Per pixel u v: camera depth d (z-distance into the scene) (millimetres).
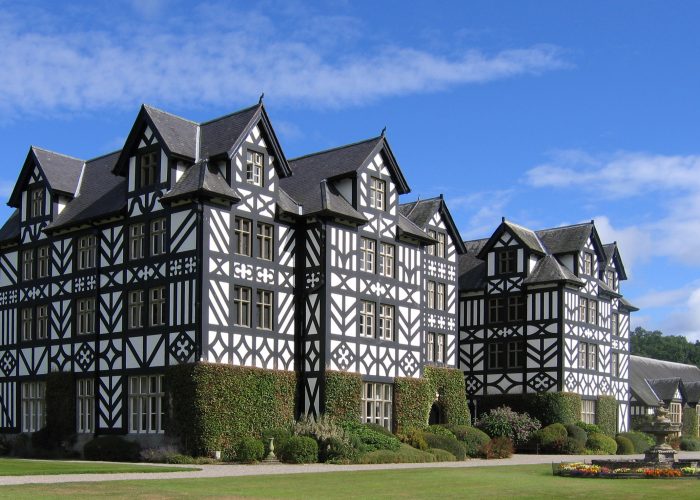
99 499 15609
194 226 29469
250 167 31406
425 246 40781
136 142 31781
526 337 44188
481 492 18516
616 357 49469
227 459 28469
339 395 31531
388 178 35375
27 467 23219
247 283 30578
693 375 68625
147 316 30688
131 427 30812
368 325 33781
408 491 18391
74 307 33750
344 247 32875
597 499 17453
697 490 19391
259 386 30250
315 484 19500
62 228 34250
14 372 36094
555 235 46594
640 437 46031
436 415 39625
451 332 42312
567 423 41688
